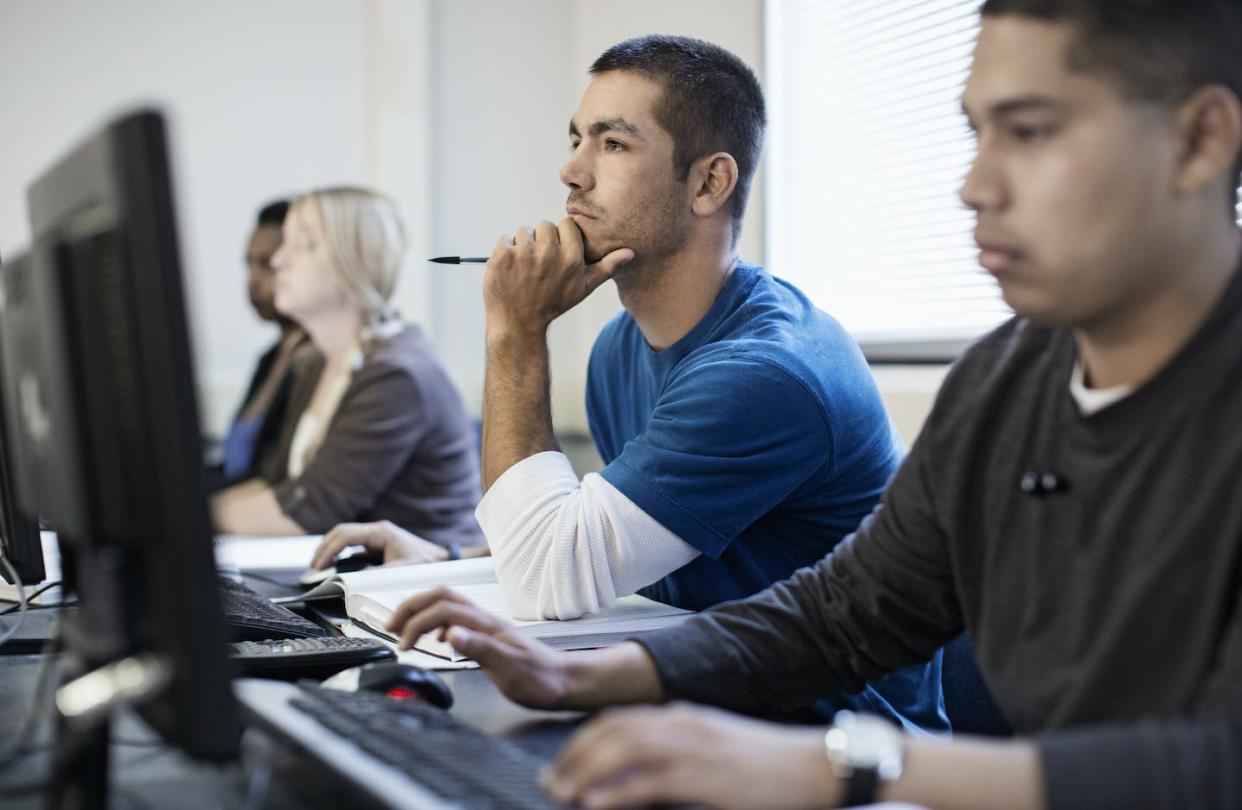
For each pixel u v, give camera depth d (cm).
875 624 122
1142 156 91
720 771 78
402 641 121
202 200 385
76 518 82
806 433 163
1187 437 93
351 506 296
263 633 149
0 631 159
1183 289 94
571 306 174
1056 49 91
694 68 175
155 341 75
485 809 76
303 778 94
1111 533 96
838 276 325
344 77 396
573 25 415
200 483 76
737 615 125
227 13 387
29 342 89
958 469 112
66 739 85
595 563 156
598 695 116
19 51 377
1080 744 79
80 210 83
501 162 409
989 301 285
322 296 321
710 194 176
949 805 78
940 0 295
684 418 160
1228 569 89
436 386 307
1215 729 79
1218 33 90
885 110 311
